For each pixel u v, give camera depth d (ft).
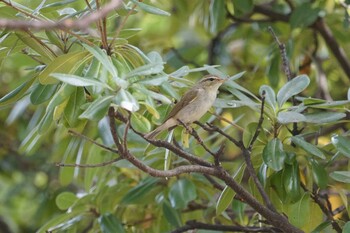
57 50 31.73
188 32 62.85
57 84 28.32
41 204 52.70
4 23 18.28
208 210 37.93
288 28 51.16
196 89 30.63
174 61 50.01
